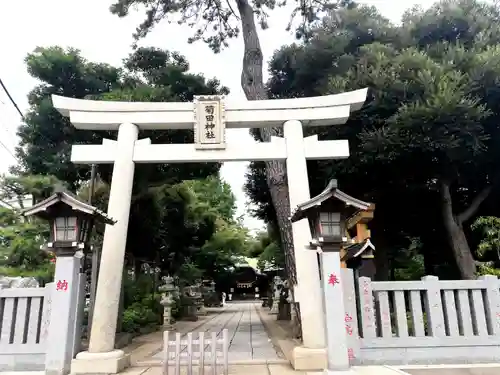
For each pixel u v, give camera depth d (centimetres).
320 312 736
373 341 705
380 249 1548
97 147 837
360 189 1408
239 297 4934
